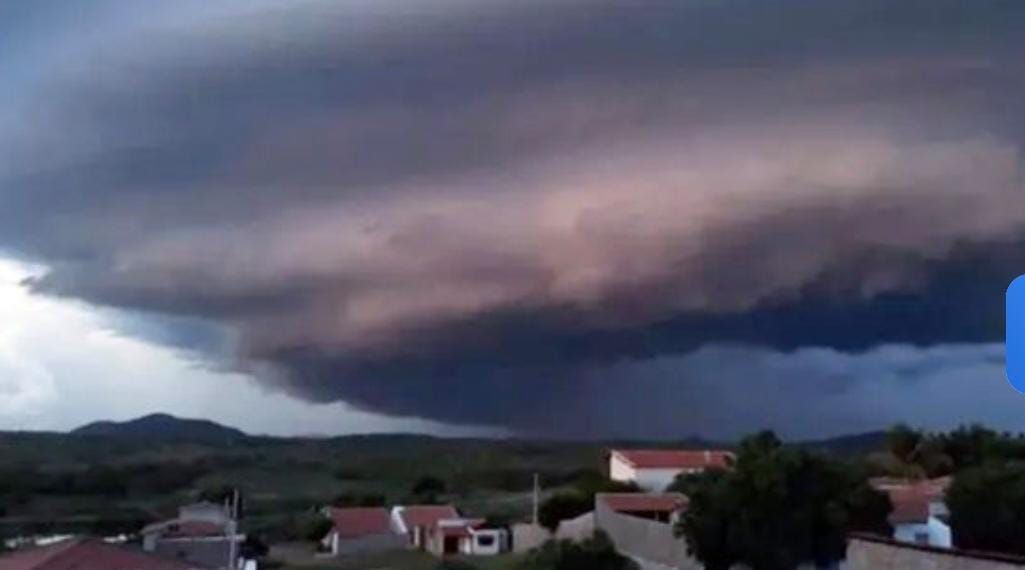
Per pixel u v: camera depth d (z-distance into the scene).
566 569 44.88
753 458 42.06
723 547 41.12
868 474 48.09
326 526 67.00
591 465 88.75
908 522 43.81
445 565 52.00
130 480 84.88
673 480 68.56
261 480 94.00
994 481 44.97
